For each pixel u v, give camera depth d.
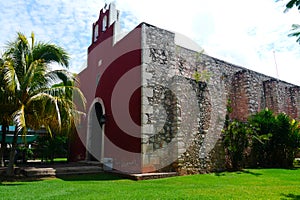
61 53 9.27
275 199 4.99
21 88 8.17
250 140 10.91
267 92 14.64
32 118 8.58
